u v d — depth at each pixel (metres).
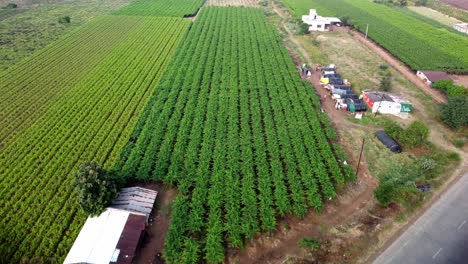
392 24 100.94
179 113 54.47
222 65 71.75
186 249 33.28
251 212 37.16
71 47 81.62
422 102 60.78
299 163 44.59
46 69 70.12
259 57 75.62
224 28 94.94
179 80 64.75
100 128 51.97
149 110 56.03
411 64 73.69
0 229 35.78
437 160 47.09
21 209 37.91
